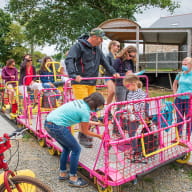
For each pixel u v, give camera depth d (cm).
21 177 257
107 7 1980
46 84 644
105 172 306
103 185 320
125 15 1889
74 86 421
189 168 419
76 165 352
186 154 420
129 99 371
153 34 1558
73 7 1945
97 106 330
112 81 511
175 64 1597
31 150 511
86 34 424
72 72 387
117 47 525
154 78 1641
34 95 650
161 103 396
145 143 339
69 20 1916
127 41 1845
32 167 427
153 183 371
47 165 436
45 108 578
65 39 2161
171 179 384
